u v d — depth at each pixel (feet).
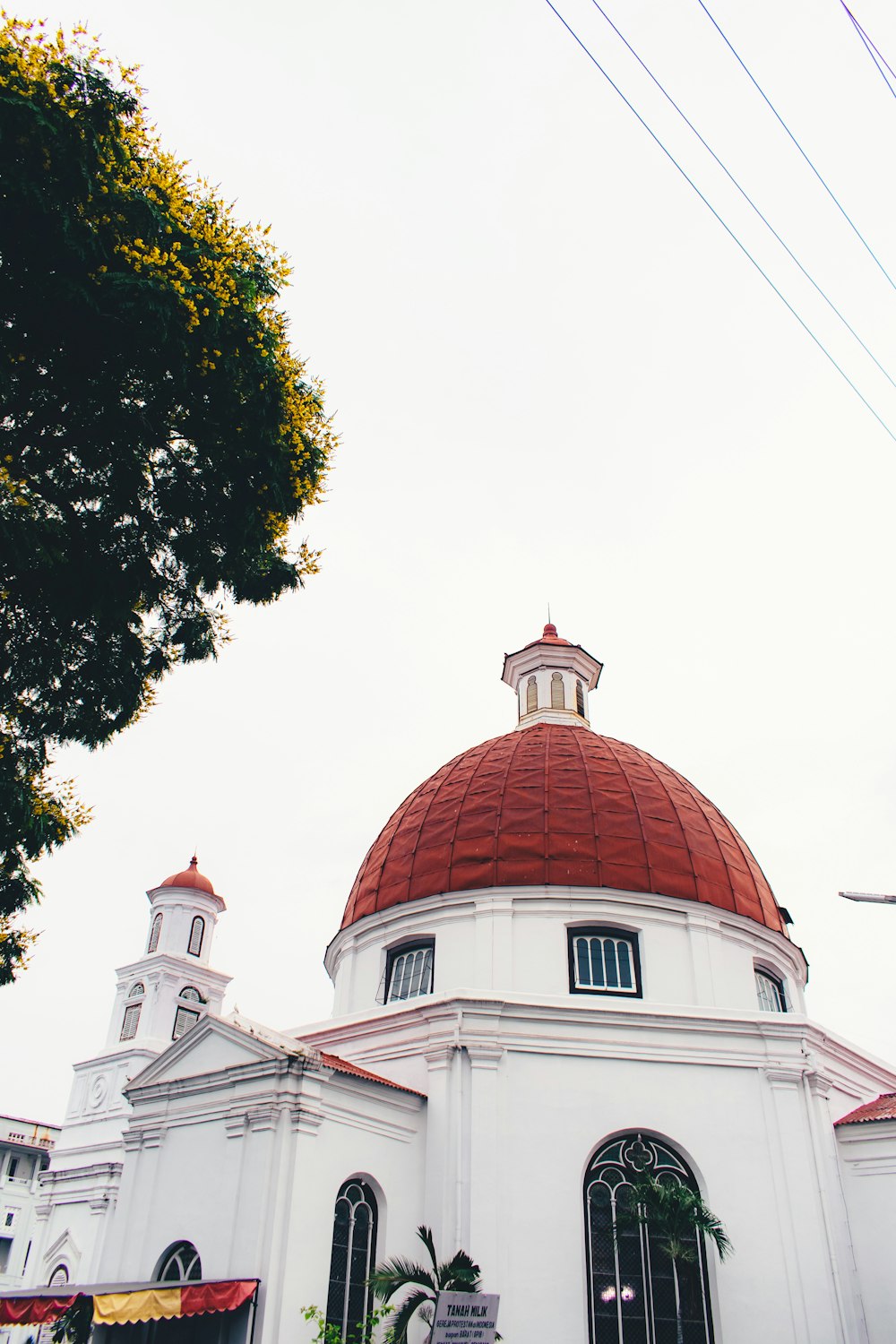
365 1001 80.23
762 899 84.28
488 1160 60.59
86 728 47.55
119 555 46.57
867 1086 79.71
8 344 41.34
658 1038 66.33
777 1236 60.34
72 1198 129.08
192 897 157.48
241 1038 61.41
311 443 52.42
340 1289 55.72
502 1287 57.00
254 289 47.85
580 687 116.67
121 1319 46.91
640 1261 59.47
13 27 40.78
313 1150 56.44
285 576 53.36
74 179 40.27
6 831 45.19
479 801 85.05
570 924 74.95
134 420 44.86
